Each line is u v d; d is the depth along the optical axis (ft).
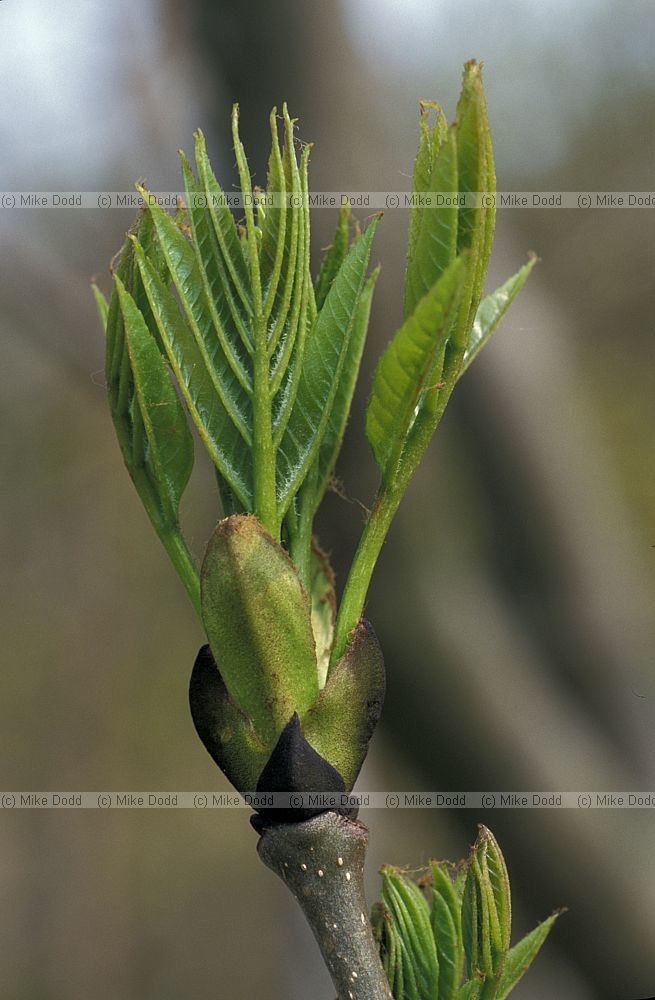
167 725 7.28
